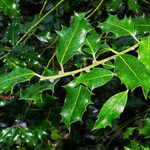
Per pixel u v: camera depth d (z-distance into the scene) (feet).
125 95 1.37
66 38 1.45
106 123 1.37
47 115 2.85
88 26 1.45
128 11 3.47
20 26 2.64
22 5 3.83
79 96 1.42
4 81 1.44
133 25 1.45
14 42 2.59
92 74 1.33
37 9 3.88
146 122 2.31
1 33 3.32
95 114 3.71
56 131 3.76
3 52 2.72
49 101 2.77
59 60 1.42
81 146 3.99
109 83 3.41
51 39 2.70
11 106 2.76
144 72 1.25
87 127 3.70
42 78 1.42
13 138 2.80
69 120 1.41
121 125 3.49
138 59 1.28
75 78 1.42
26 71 1.44
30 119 2.85
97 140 3.86
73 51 1.43
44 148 3.18
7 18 3.29
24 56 2.52
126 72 1.26
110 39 2.68
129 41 2.43
